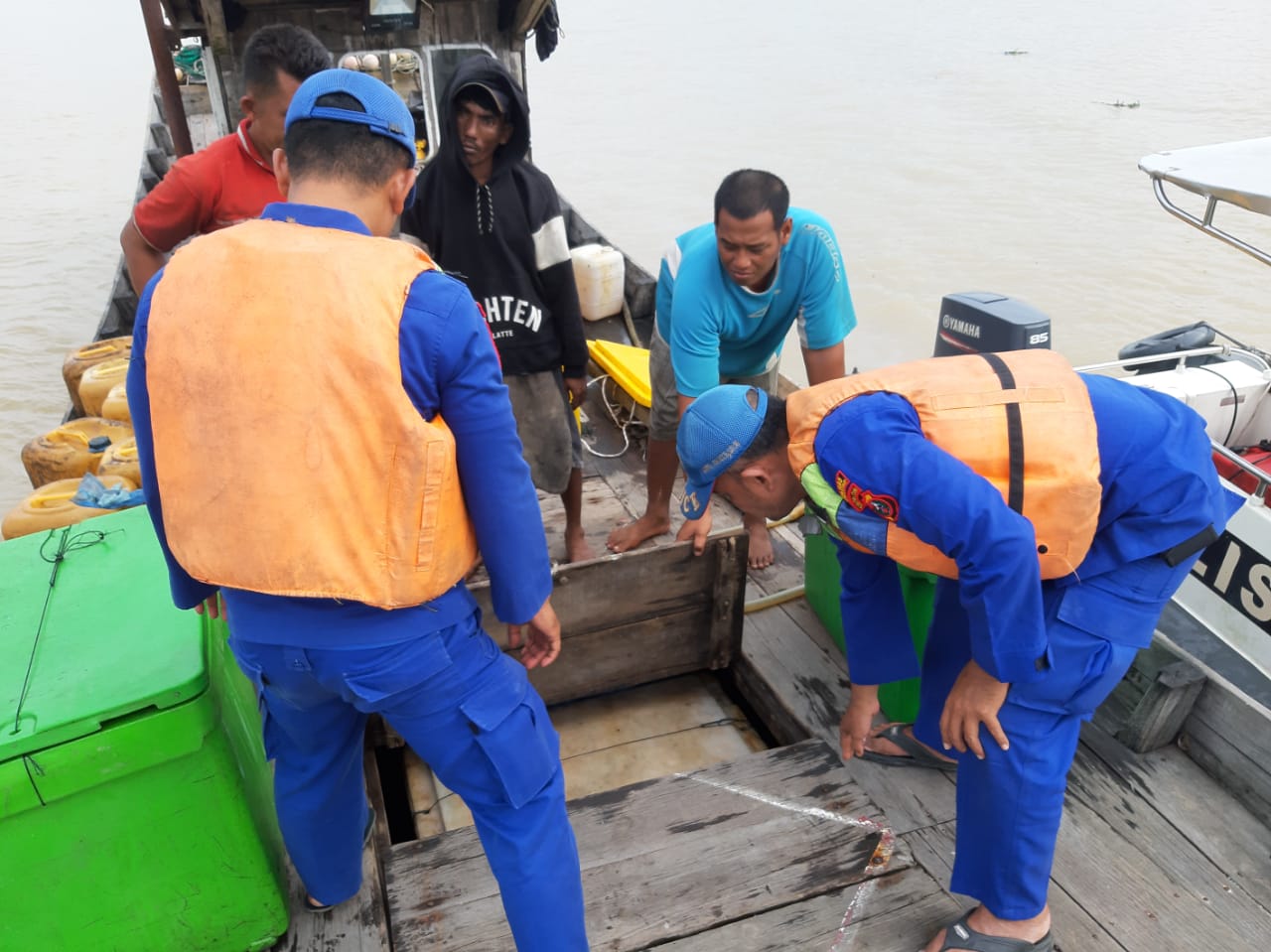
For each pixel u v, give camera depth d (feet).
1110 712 8.80
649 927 7.04
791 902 7.25
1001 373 5.74
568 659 9.16
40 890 5.86
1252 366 12.97
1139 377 12.10
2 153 55.26
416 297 4.67
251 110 8.73
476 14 16.43
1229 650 9.91
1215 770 8.28
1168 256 41.04
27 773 5.41
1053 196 49.06
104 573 6.78
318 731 5.78
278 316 4.52
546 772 5.60
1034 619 5.41
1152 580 5.97
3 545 7.21
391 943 6.98
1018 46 97.35
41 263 36.52
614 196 51.49
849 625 7.22
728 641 9.66
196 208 9.20
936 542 5.32
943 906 7.22
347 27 15.78
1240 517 10.08
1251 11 118.32
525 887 5.58
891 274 39.96
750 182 8.52
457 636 5.23
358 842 6.82
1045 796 6.12
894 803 8.11
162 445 4.80
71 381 14.78
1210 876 7.47
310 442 4.58
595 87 83.41
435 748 5.42
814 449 5.71
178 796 5.95
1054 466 5.45
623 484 13.62
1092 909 7.20
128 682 5.65
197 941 6.52
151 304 4.81
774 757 8.52
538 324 9.76
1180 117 64.75
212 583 4.92
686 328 9.60
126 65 90.58
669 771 9.05
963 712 6.10
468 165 9.14
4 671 5.80
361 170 4.94
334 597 4.75
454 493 4.90
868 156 57.57
